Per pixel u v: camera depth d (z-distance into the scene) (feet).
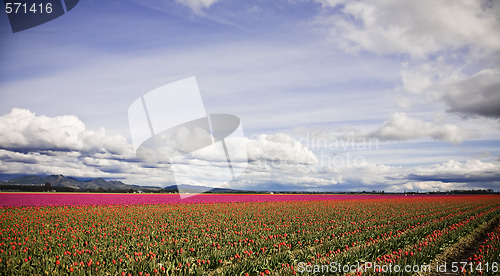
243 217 78.74
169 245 43.75
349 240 49.42
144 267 32.35
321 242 50.01
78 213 79.30
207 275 33.09
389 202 145.59
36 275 29.55
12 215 70.64
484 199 184.96
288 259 38.06
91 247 41.83
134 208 95.50
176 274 31.53
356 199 173.17
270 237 49.14
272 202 134.00
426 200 167.94
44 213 77.41
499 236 51.26
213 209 97.76
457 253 47.44
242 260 37.14
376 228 61.62
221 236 51.75
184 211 89.97
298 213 90.43
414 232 55.83
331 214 88.94
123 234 52.49
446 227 65.62
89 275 29.81
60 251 39.47
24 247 39.45
